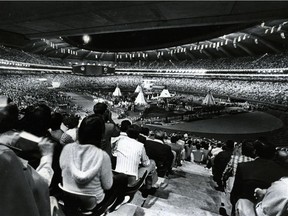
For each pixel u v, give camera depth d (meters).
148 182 3.92
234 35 46.50
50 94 49.28
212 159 7.48
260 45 49.28
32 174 1.20
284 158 2.78
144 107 35.47
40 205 1.18
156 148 4.75
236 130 22.78
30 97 39.28
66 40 36.50
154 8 5.17
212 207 4.02
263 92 44.78
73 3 4.89
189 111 32.91
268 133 21.78
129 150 3.13
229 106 40.03
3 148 1.02
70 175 2.01
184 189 4.89
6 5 4.93
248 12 5.38
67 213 2.12
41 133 1.93
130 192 3.07
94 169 1.94
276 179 2.41
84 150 2.02
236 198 2.79
